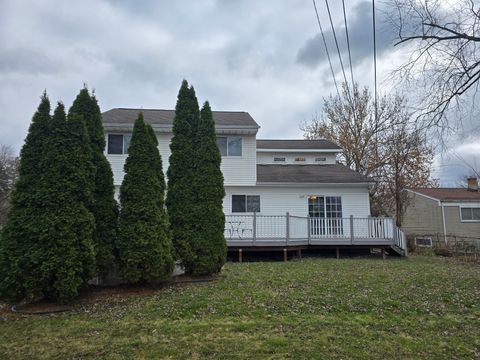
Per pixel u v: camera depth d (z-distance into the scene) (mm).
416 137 8922
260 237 13750
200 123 9508
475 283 8320
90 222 6793
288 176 16844
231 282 8203
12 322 5801
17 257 6188
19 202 6402
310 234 14242
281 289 7527
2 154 32125
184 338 5016
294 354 4496
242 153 16078
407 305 6570
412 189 26500
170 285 8070
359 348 4707
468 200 24062
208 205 8992
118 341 4918
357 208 16109
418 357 4457
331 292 7328
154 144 8219
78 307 6527
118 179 15086
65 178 6617
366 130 26266
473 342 4977
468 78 7512
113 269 7527
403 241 14828
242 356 4438
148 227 7562
